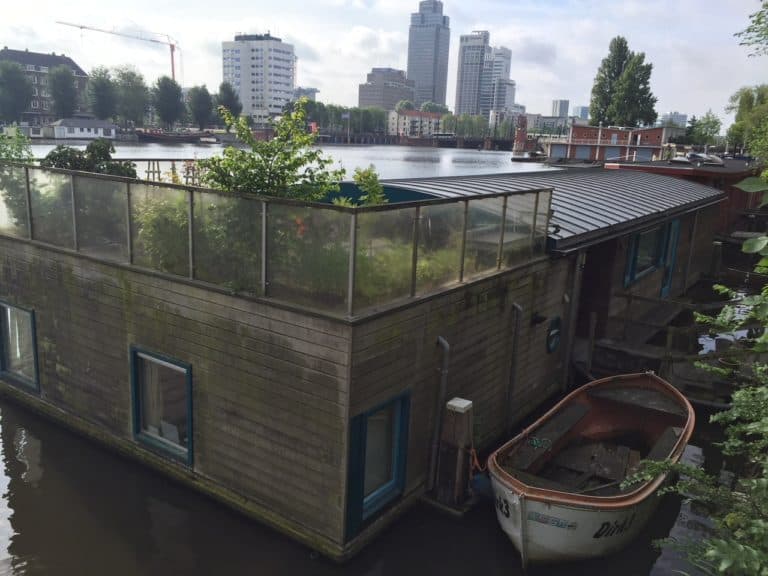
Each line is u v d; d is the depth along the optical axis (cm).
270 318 901
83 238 1158
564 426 1120
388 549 949
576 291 1479
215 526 992
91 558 934
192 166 1594
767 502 486
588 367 1573
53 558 932
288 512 948
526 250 1275
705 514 1082
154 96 11531
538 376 1408
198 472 1059
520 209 1224
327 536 909
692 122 10544
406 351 941
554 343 1440
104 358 1167
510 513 900
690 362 1562
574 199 1742
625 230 1645
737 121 5503
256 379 938
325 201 1265
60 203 1185
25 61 13450
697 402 1428
